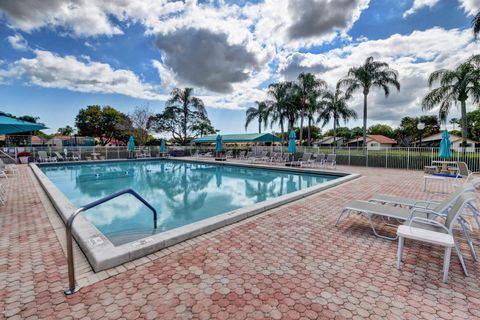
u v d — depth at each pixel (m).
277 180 12.09
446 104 16.94
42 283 2.52
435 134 43.75
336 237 3.84
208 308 2.16
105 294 2.34
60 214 4.82
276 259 3.10
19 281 2.55
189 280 2.60
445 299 2.29
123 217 6.36
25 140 21.33
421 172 12.66
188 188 10.35
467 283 2.54
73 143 28.27
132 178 12.92
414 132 47.12
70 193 9.28
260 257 3.15
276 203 5.64
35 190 7.43
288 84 29.02
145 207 7.35
